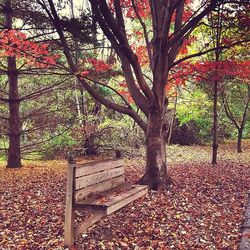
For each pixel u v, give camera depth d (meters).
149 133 8.64
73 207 4.75
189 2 11.64
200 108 20.58
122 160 6.78
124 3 10.95
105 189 5.84
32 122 16.36
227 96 19.92
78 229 4.85
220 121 22.70
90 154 16.62
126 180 9.86
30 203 7.25
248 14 9.95
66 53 9.05
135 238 5.15
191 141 22.30
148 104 8.62
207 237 5.22
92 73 10.62
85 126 16.23
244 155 16.75
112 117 19.14
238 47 13.45
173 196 7.70
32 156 16.62
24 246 4.86
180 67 10.46
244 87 18.84
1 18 12.83
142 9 11.38
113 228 5.52
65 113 16.14
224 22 12.24
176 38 8.36
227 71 9.92
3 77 16.17
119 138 17.30
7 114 15.66
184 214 6.32
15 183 9.62
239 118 22.27
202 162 14.26
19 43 8.61
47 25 10.69
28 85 16.50
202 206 6.93
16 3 11.34
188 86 21.17
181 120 20.98
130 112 8.98
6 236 5.29
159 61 8.45
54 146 15.16
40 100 15.93
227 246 4.86
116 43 8.38
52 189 8.67
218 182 9.48
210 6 8.11
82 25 9.23
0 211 6.70
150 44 9.50
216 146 13.58
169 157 16.30
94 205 4.68
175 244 4.93
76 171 4.77
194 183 9.27
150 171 8.55
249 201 7.31
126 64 9.07
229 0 8.27
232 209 6.74
